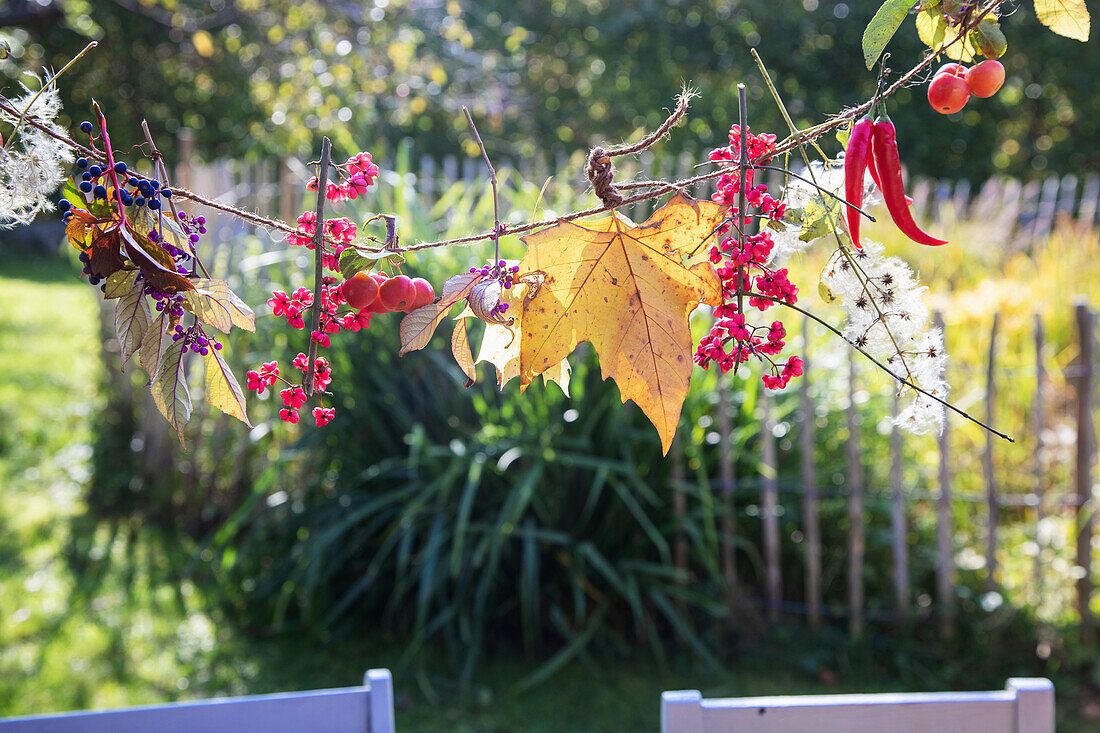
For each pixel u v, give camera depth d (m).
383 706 1.33
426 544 3.34
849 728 1.29
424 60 7.98
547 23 12.77
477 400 3.18
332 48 6.75
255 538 3.60
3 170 0.76
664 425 0.79
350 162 0.88
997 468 4.01
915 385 0.82
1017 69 12.46
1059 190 12.01
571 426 3.23
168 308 0.79
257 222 0.82
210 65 8.89
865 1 12.17
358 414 3.43
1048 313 4.54
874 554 3.52
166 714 1.29
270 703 1.32
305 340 3.47
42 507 4.61
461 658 3.24
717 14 12.38
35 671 3.13
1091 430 3.18
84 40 10.16
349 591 3.44
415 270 3.17
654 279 0.77
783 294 0.80
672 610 3.14
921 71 0.84
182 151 4.37
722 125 12.16
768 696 3.04
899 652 3.21
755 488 3.45
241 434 4.10
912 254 5.59
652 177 4.46
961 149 12.59
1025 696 1.29
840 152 0.86
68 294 11.25
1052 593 3.37
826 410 3.63
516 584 3.33
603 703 3.01
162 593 3.74
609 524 3.22
